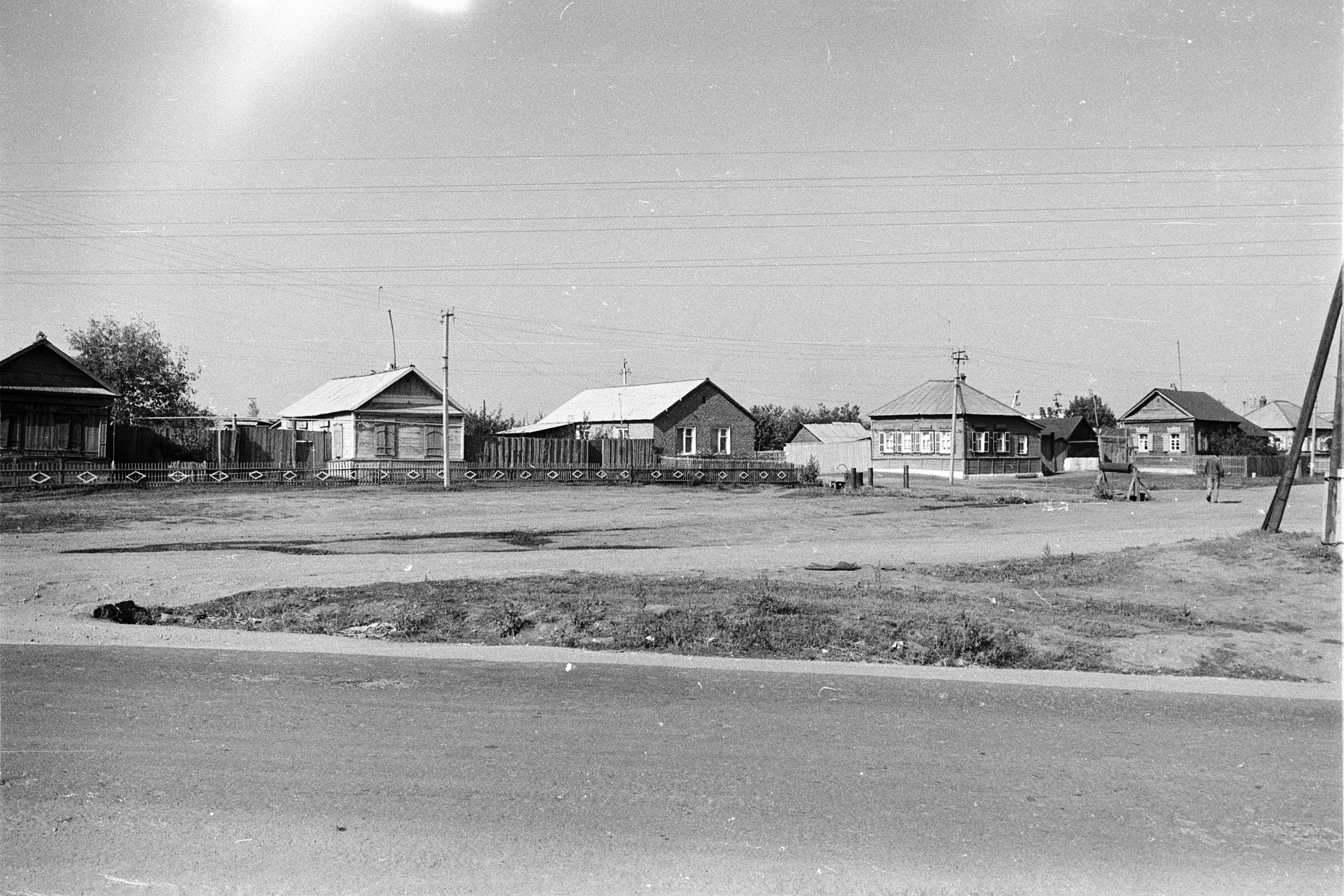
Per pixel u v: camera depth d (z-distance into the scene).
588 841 4.38
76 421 35.81
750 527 23.19
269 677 7.62
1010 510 28.84
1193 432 63.88
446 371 38.09
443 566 14.44
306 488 35.38
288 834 4.42
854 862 4.21
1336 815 4.83
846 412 98.25
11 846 4.25
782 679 7.89
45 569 13.66
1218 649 9.40
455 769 5.34
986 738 6.15
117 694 6.96
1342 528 14.13
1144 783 5.29
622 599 11.00
